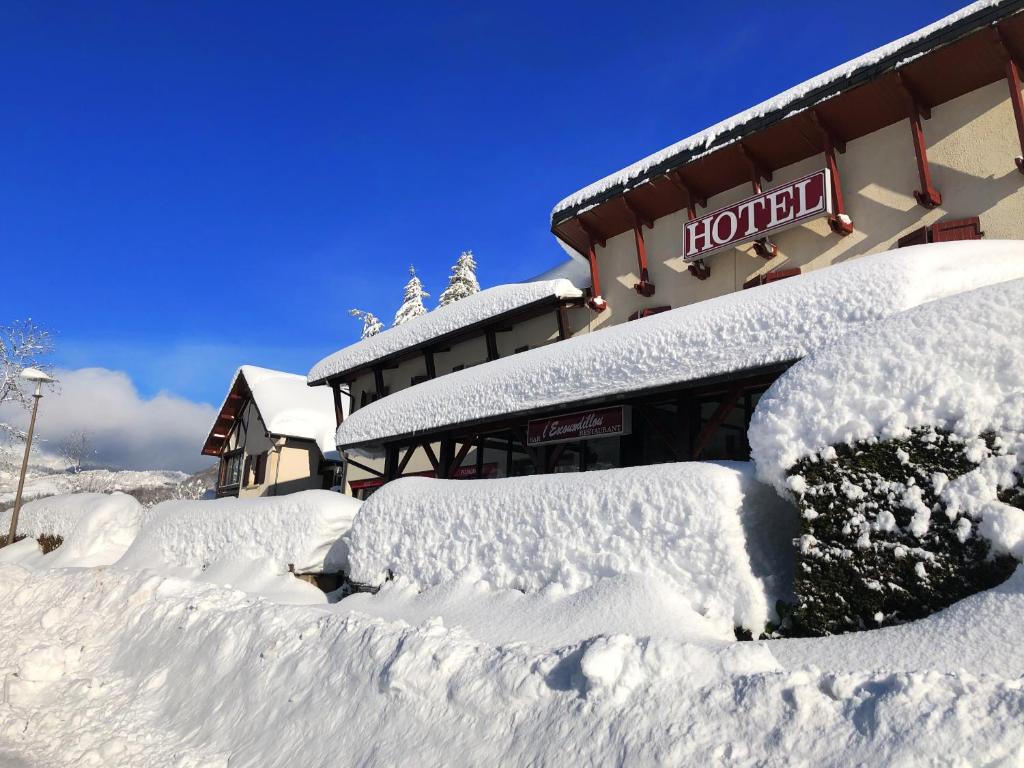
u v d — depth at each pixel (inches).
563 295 607.2
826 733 135.6
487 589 300.0
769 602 222.1
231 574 493.0
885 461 205.3
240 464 1318.9
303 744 236.7
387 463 672.4
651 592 234.7
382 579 366.6
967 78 406.0
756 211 485.4
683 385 366.0
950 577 185.5
